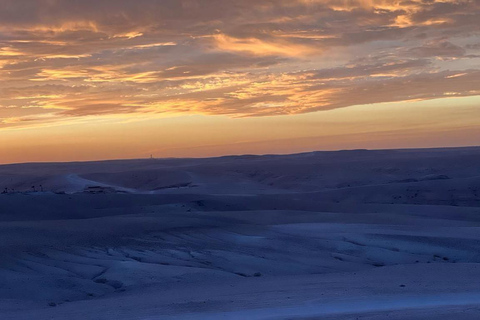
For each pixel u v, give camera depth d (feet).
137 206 241.55
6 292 100.53
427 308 67.51
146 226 157.48
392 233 158.40
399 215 202.08
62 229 150.00
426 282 89.61
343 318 62.75
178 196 264.93
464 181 314.14
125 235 147.02
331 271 122.42
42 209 219.41
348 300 76.54
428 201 297.94
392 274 99.81
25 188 512.22
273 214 197.16
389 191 315.58
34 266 118.01
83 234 145.69
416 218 196.65
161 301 83.97
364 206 244.42
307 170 524.11
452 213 221.25
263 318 66.08
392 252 139.95
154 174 535.60
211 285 99.14
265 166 556.10
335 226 171.32
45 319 74.90
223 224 167.53
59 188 483.92
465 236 155.74
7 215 206.39
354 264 129.90
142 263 122.42
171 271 114.62
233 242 146.00
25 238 137.59
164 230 154.30
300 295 81.66
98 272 117.50
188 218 173.88
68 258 126.11
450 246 144.66
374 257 136.46
